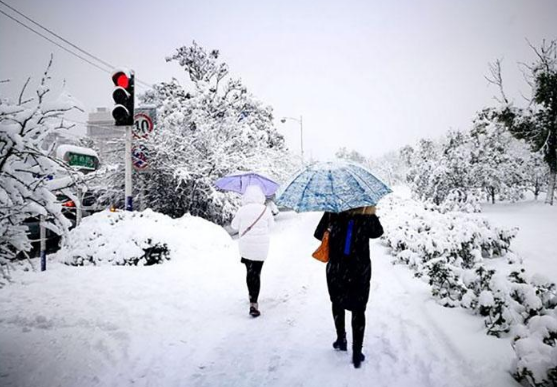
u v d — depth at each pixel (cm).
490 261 709
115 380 331
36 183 328
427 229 802
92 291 589
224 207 1325
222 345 399
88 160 739
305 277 671
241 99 1994
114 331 436
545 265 665
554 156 1858
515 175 2016
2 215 313
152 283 633
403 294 538
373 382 316
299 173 372
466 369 322
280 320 470
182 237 873
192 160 1352
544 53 1848
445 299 473
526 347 291
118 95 827
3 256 324
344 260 347
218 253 887
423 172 2162
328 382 319
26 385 322
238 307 521
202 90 1766
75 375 339
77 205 379
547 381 267
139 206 1374
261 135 1792
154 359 369
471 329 397
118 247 786
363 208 354
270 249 983
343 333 375
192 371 346
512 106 1959
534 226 1207
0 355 377
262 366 352
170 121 1447
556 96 1831
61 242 360
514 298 389
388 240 851
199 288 608
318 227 378
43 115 328
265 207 510
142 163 984
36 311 500
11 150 301
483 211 1783
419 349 368
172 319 476
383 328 427
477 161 2008
